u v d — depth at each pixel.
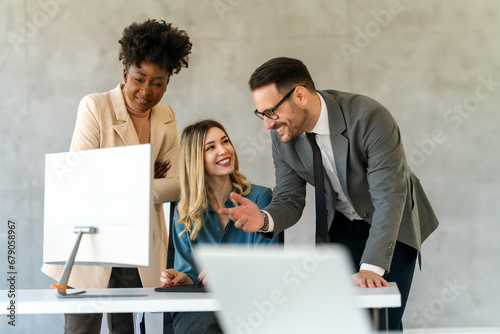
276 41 3.80
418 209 2.06
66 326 2.12
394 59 3.79
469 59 3.79
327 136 1.92
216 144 2.12
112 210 1.60
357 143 1.86
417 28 3.80
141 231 1.55
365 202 1.97
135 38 2.23
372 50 3.80
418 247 1.90
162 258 2.31
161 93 2.33
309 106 1.84
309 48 3.80
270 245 1.99
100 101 2.34
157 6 3.81
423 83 3.79
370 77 3.79
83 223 1.64
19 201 3.78
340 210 2.12
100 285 2.10
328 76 3.79
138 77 2.25
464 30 3.79
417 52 3.79
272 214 1.88
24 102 3.81
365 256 1.70
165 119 2.48
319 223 1.86
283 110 1.81
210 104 3.80
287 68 1.82
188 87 3.80
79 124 2.32
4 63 3.82
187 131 2.15
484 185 3.76
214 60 3.81
